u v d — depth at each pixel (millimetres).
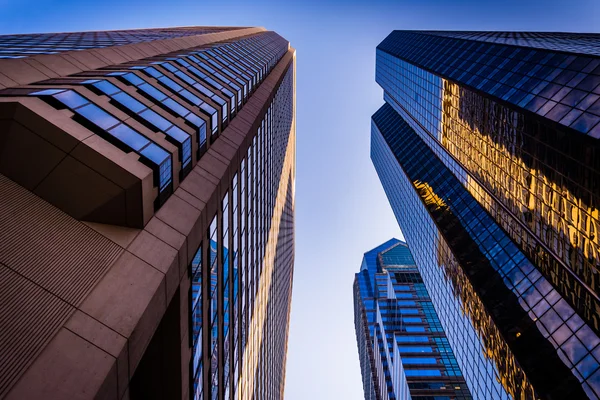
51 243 13273
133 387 18406
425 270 91250
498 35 84500
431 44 92438
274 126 65938
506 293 52156
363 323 169500
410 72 101875
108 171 15445
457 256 66125
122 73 23500
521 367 43375
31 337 10719
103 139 16438
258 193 44312
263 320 52812
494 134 55281
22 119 14898
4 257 11875
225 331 27156
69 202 15133
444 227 75562
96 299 12719
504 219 58906
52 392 9922
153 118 21109
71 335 11359
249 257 37562
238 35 85000
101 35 54656
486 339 54312
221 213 24734
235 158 28688
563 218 40125
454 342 70625
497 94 51438
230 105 34000
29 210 13789
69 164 15203
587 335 38000
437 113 82438
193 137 22906
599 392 34312
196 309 20047
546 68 45531
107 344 11711
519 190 49438
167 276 15461
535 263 50562
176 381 18219
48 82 19391
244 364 36031
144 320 13328
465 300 63031
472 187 69688
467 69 65875
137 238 15633
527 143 46094
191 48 46500
